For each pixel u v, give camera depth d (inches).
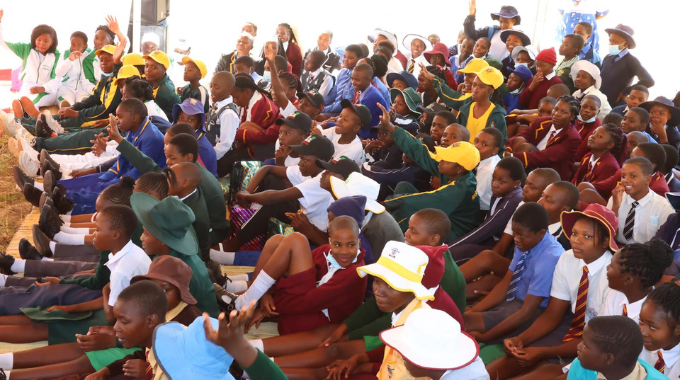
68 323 135.2
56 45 339.6
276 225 183.2
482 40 356.5
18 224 206.8
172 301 117.6
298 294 136.5
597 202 185.5
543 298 139.3
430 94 312.3
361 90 272.5
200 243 165.9
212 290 135.6
